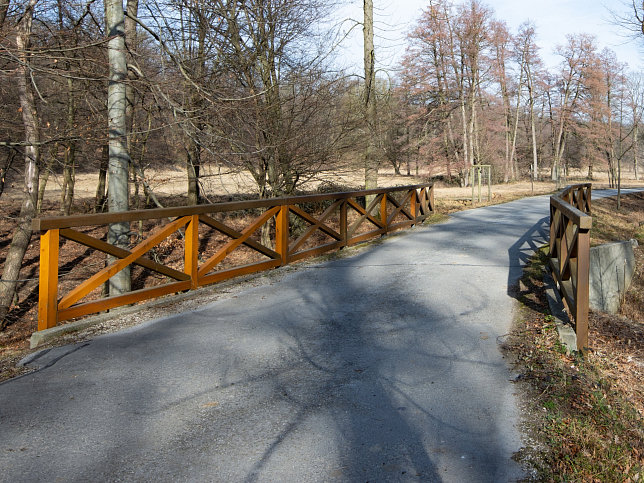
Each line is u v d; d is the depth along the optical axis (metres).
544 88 49.50
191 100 9.95
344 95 12.23
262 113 10.85
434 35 36.94
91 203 20.16
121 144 8.17
